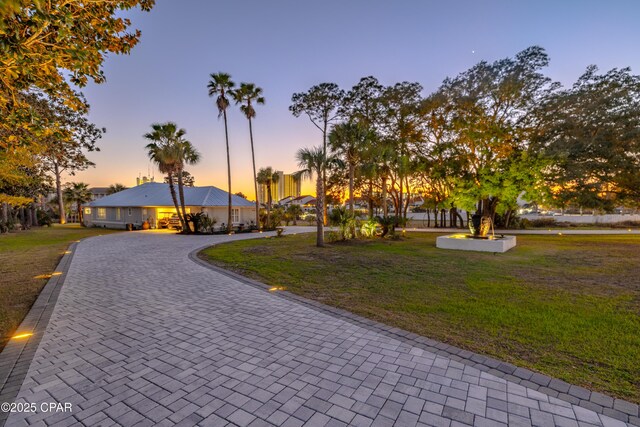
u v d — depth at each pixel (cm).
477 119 1986
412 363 312
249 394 259
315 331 400
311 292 597
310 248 1217
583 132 1739
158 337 383
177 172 2103
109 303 529
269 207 2892
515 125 2056
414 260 930
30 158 853
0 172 825
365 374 291
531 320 430
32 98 657
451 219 2655
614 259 927
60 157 1489
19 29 263
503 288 603
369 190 2839
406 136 2338
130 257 1034
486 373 291
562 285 625
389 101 2316
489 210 1540
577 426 217
